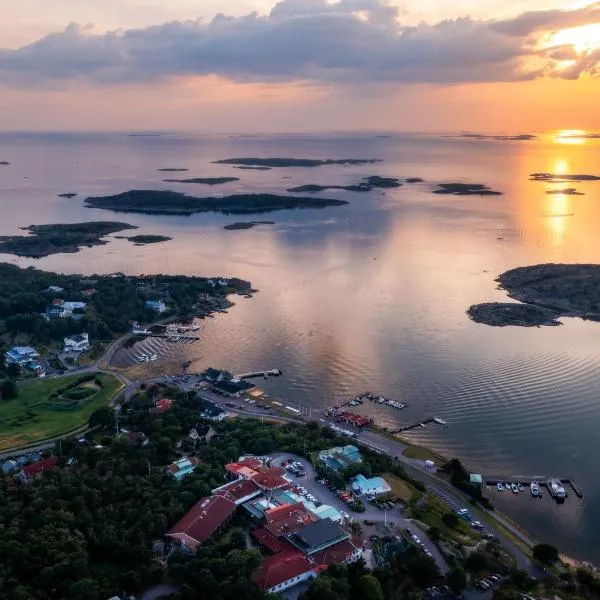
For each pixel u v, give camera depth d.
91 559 158.12
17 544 152.88
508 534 182.62
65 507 171.62
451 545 172.62
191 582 148.88
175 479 192.25
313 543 162.50
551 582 161.25
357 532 174.25
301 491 192.62
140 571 152.88
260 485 189.62
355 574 154.88
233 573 150.00
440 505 193.38
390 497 193.25
